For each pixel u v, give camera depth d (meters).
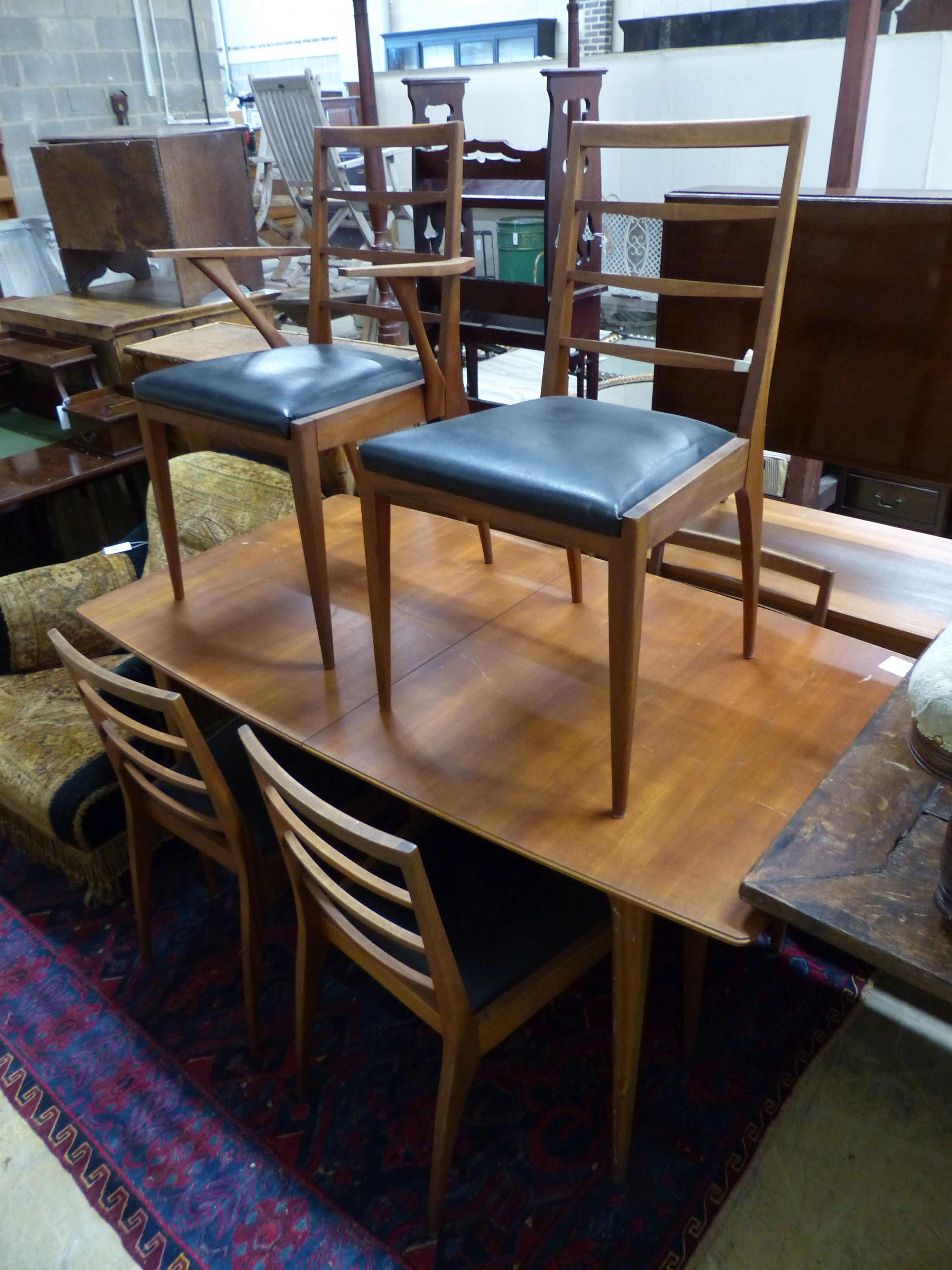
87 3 4.28
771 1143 1.39
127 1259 1.31
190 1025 1.64
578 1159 1.39
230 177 3.06
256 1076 1.54
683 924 1.08
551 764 1.36
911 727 0.87
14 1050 1.61
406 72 4.46
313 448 1.50
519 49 6.61
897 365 1.77
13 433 3.23
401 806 1.95
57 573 2.20
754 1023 1.58
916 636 1.62
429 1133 1.44
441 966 1.09
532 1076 1.51
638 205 1.45
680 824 1.23
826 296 1.81
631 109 3.42
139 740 1.88
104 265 3.43
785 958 1.71
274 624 1.78
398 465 1.29
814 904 0.98
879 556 1.91
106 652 2.27
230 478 2.33
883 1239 1.27
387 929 1.12
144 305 3.12
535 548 2.00
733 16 4.19
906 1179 1.34
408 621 1.74
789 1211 1.31
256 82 3.80
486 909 1.34
